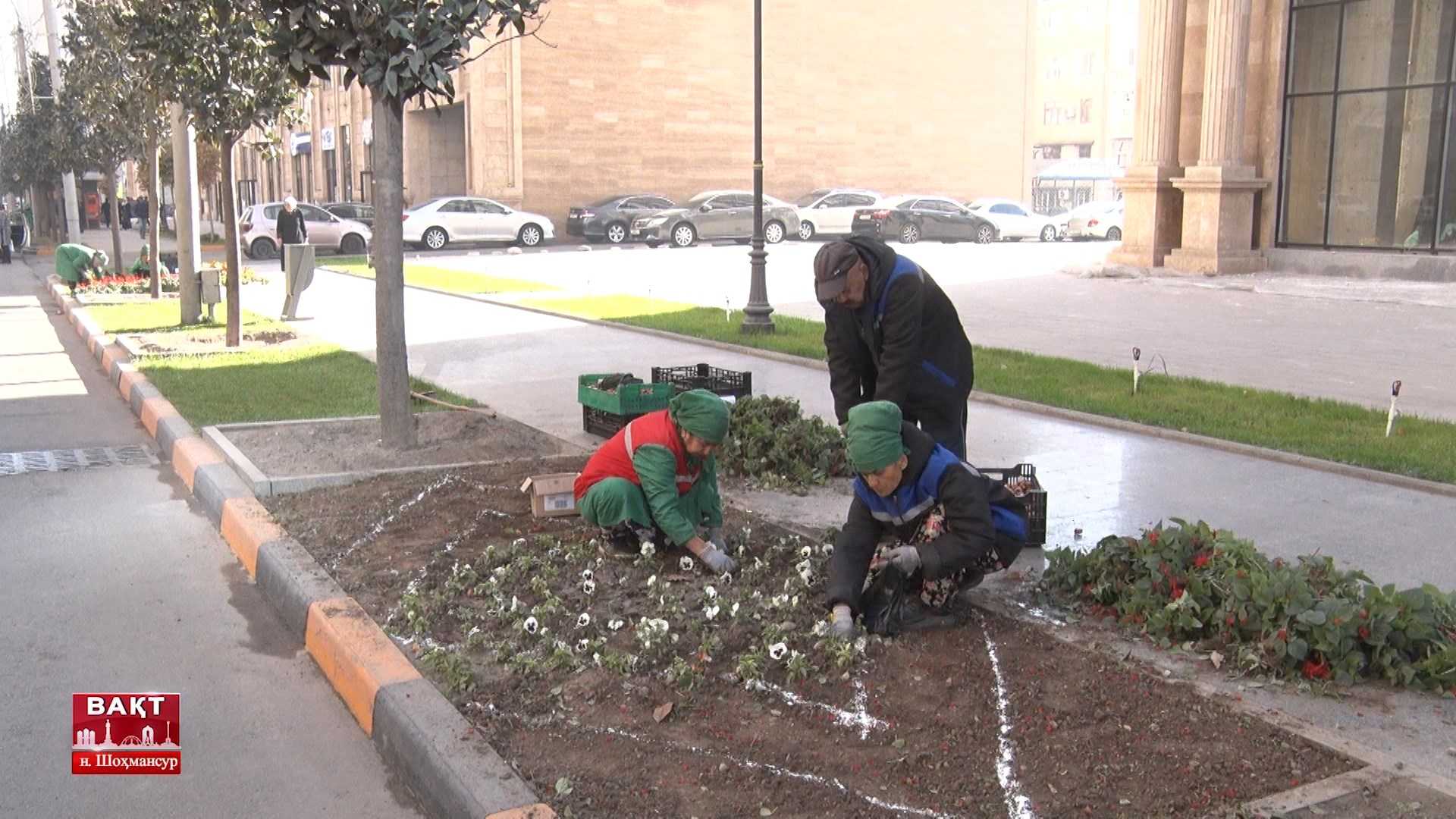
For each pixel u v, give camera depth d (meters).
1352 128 22.67
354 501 7.06
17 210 47.84
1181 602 4.72
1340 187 23.00
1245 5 22.48
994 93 48.91
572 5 39.41
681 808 3.60
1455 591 5.40
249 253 33.41
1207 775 3.69
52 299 22.80
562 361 12.98
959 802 3.60
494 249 34.97
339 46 7.76
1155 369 12.05
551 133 39.66
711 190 41.66
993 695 4.32
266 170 60.62
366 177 46.41
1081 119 75.38
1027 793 3.63
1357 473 7.71
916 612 5.01
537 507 6.68
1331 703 4.26
